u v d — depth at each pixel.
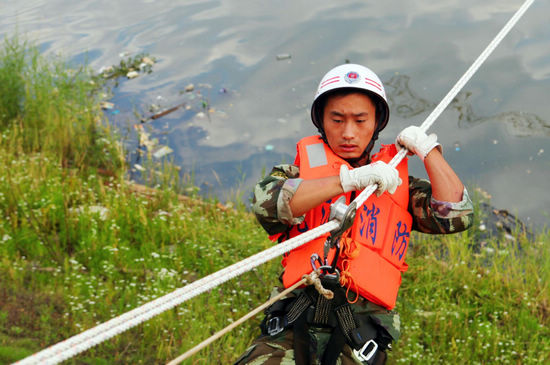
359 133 2.67
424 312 4.80
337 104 2.64
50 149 7.62
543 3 11.60
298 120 8.68
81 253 5.30
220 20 11.99
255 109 8.95
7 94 8.27
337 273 2.44
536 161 7.46
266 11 12.27
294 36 10.95
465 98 8.77
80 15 12.67
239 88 9.48
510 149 7.67
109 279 4.89
